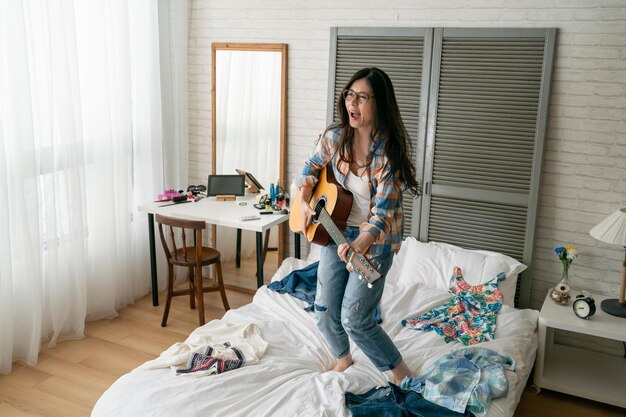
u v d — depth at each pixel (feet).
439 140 13.56
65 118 12.64
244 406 8.47
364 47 13.98
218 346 10.03
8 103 11.57
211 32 15.88
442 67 13.28
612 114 12.17
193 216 13.91
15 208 11.87
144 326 14.11
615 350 12.78
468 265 12.81
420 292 12.41
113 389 9.03
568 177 12.73
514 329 11.16
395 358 9.15
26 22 11.73
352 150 8.57
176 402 8.39
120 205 14.56
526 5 12.53
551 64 12.34
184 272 16.83
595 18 12.01
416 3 13.47
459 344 10.69
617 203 12.40
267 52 15.17
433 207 13.88
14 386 11.51
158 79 15.21
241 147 15.94
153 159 15.44
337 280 9.05
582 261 12.84
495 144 13.07
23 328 12.25
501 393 8.97
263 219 13.79
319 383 8.93
